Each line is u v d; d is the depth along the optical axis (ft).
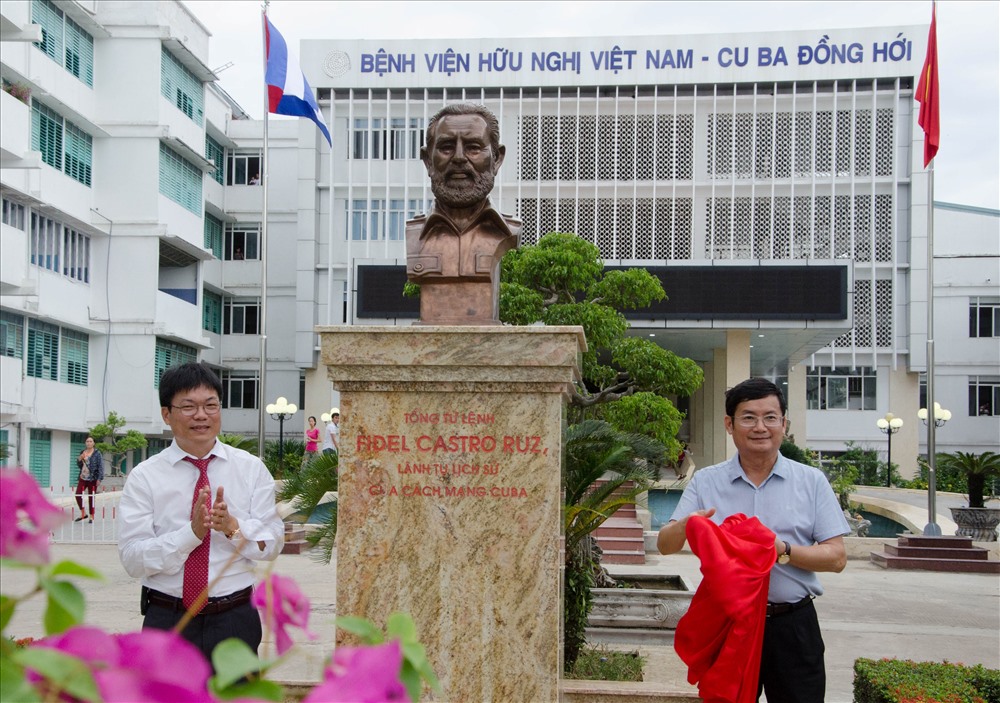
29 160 63.87
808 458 70.18
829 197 96.27
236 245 110.32
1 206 66.49
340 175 99.40
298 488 23.08
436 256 15.90
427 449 14.90
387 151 99.35
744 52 95.61
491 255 15.85
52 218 74.08
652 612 30.68
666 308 77.46
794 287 76.95
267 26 62.44
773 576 13.37
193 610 5.03
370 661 3.79
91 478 61.72
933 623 36.50
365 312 80.79
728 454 90.27
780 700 13.37
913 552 53.16
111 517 60.23
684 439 106.52
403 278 80.53
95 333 80.53
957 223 114.42
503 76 97.45
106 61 81.30
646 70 96.27
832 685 25.66
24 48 69.00
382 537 14.85
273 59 62.18
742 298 77.10
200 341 90.22
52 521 4.35
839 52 94.94
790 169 95.71
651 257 96.17
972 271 113.70
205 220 105.70
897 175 95.66
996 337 113.09
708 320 77.25
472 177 15.85
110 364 80.89
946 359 113.60
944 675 18.93
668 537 13.88
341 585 14.84
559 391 14.73
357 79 98.73
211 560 13.11
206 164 90.58
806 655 13.28
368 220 98.89
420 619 14.71
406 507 14.87
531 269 42.88
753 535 12.55
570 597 23.54
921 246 96.48
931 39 58.75
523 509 14.74
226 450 13.91
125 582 39.55
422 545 14.79
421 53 98.27
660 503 68.03
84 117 76.69
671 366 43.09
